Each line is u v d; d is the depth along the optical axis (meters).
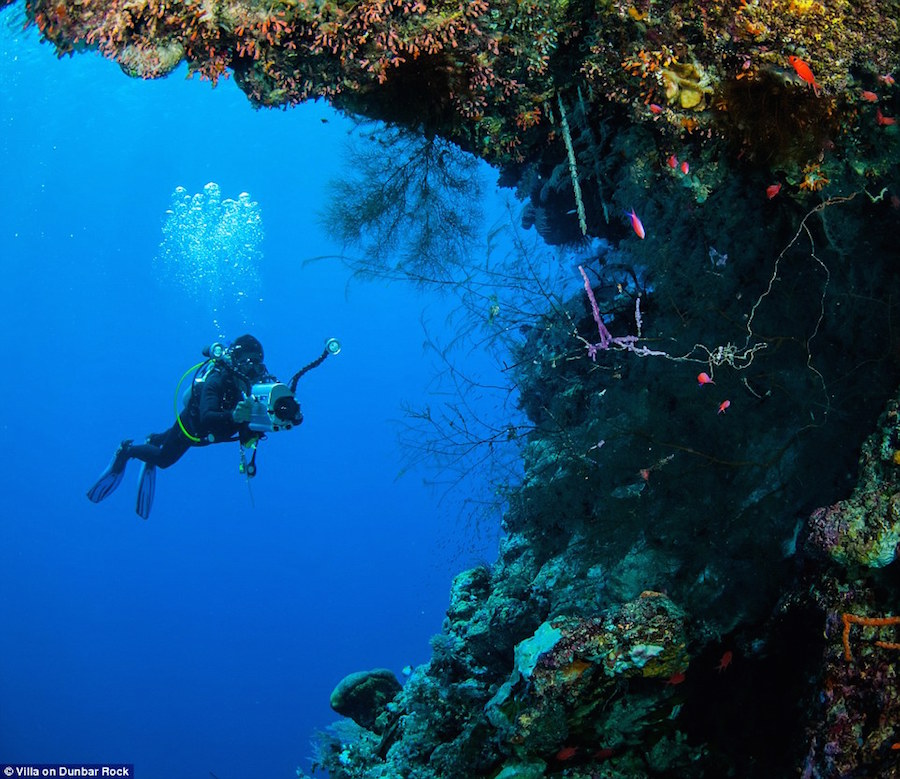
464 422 4.94
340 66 2.81
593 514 4.11
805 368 3.29
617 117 3.49
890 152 2.98
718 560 3.27
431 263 4.77
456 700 4.13
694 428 3.71
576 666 2.82
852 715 2.21
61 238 48.03
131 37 2.60
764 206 3.44
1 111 37.31
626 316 4.43
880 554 2.25
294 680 62.66
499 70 3.14
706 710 2.96
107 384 60.78
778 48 2.86
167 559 67.38
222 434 6.48
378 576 70.12
